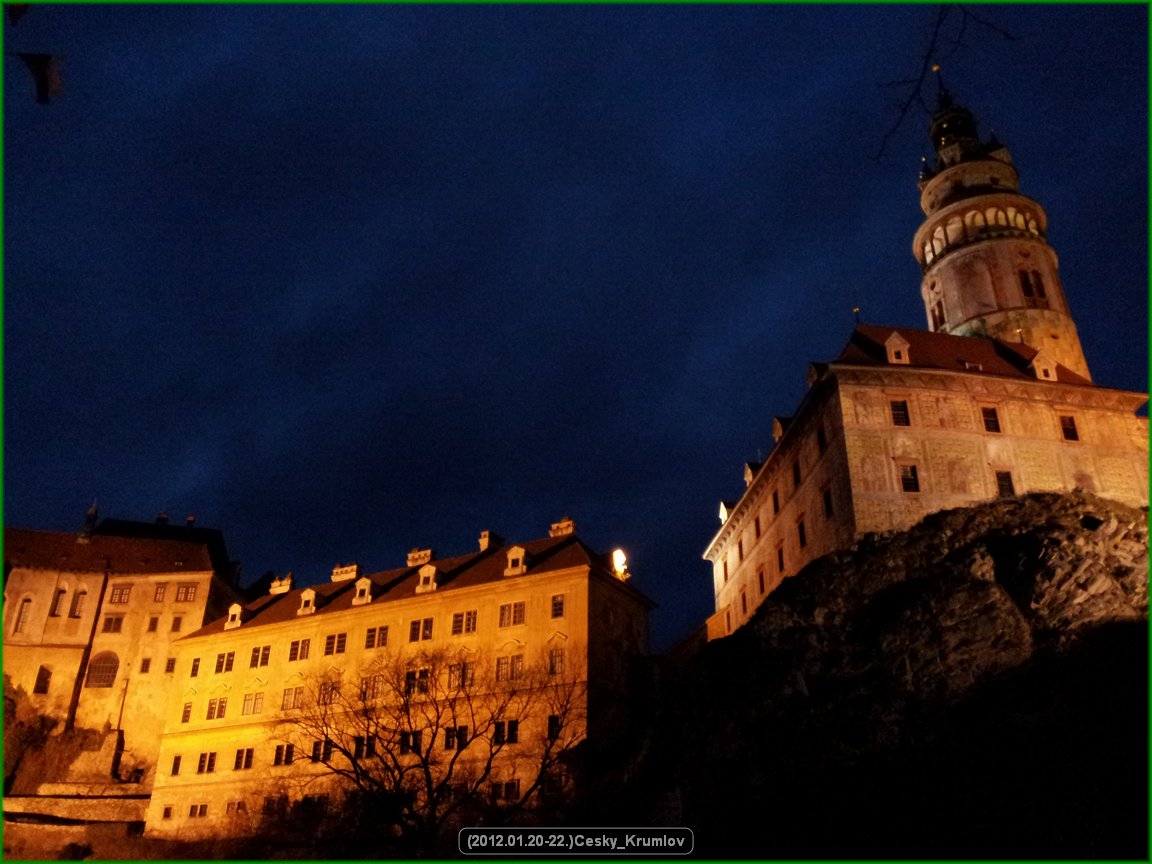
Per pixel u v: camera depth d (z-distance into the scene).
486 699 58.12
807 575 52.16
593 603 60.47
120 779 74.69
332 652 66.19
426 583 65.75
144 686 79.38
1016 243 73.50
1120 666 41.81
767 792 42.53
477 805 50.78
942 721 42.50
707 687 49.25
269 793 61.75
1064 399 58.53
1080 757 38.53
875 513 53.31
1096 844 35.34
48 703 78.38
